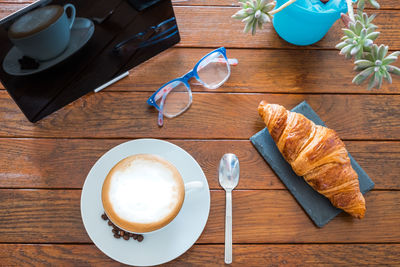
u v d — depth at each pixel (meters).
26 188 0.78
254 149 0.83
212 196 0.79
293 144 0.75
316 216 0.78
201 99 0.87
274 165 0.81
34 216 0.76
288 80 0.89
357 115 0.87
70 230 0.76
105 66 0.80
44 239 0.75
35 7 0.59
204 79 0.88
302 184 0.79
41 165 0.80
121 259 0.70
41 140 0.82
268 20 0.68
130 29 0.76
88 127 0.83
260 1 0.68
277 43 0.92
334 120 0.87
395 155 0.84
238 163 0.81
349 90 0.89
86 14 0.66
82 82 0.80
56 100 0.80
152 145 0.77
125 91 0.87
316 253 0.77
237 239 0.77
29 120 0.80
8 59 0.63
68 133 0.82
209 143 0.83
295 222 0.78
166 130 0.84
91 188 0.73
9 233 0.75
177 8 0.94
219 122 0.85
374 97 0.89
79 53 0.72
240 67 0.90
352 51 0.61
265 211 0.79
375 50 0.61
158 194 0.65
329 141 0.74
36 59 0.66
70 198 0.78
